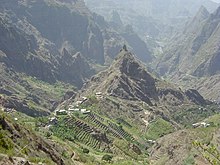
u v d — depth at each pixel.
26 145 78.19
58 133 163.12
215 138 154.00
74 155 127.25
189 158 143.00
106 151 174.12
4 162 58.19
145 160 181.50
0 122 77.69
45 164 70.88
